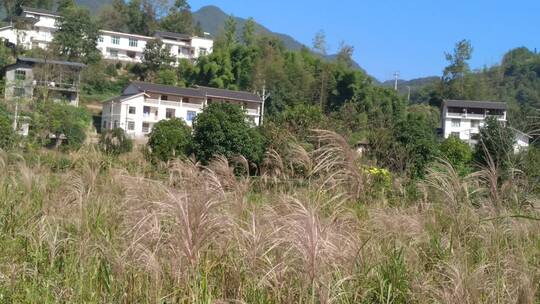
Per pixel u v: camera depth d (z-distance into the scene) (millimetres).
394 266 4180
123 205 5715
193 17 80625
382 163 8914
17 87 27297
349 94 51469
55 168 9375
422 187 6691
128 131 43125
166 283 3873
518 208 6180
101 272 4102
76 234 5035
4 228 5230
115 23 74312
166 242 4094
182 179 5934
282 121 14930
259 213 4961
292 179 6527
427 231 5270
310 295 3590
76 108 42750
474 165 7289
